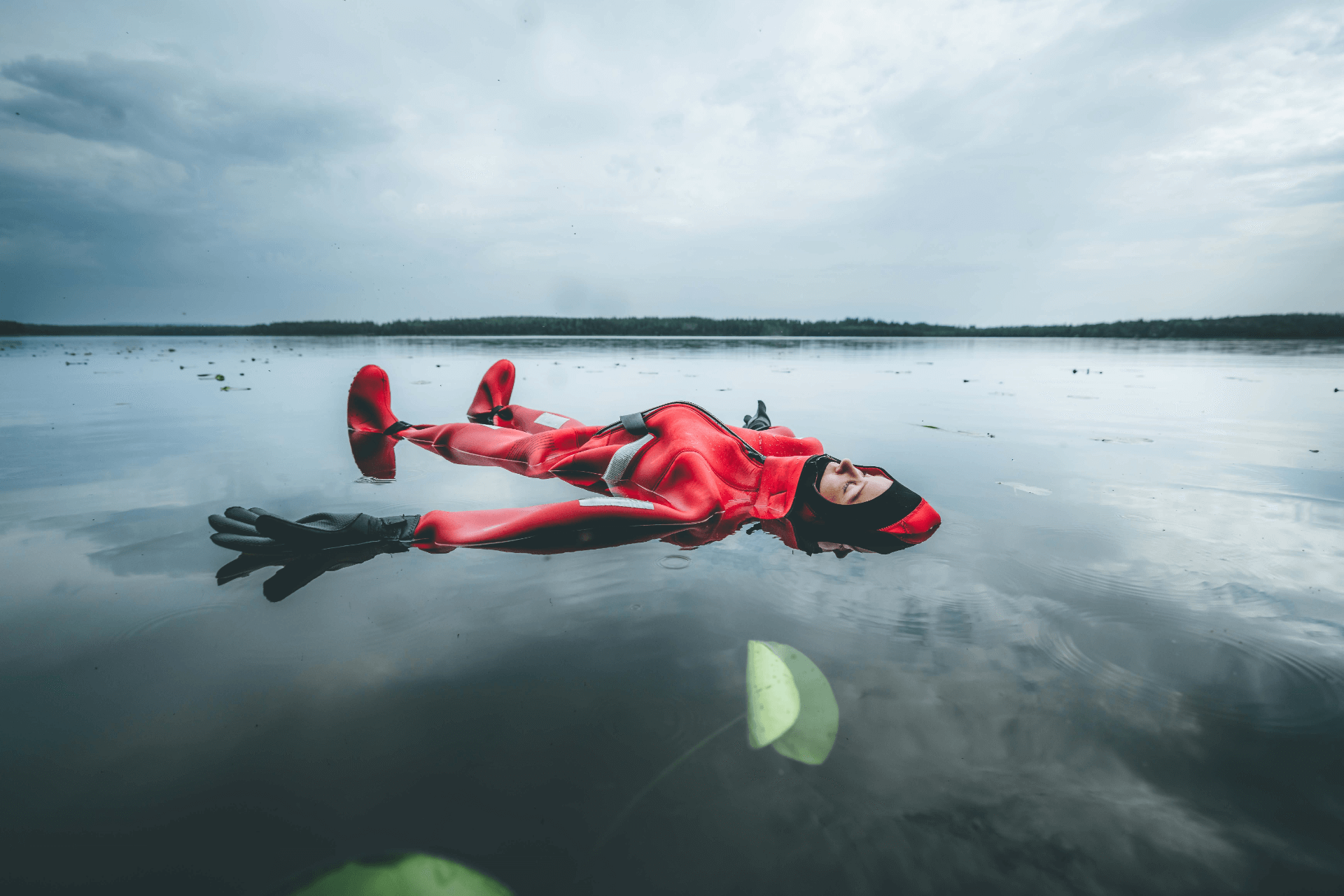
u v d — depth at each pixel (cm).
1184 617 153
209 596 163
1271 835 82
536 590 171
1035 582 178
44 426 458
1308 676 124
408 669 125
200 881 74
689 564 196
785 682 120
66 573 179
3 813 85
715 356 1470
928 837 82
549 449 366
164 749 100
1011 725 107
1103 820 85
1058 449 401
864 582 178
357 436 444
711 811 86
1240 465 347
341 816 85
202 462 346
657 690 117
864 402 652
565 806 87
